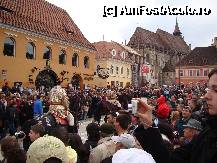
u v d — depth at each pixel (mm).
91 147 7273
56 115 7305
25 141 8156
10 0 37375
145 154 2732
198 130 6578
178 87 55250
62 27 44375
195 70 87938
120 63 67750
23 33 35188
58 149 3279
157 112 8648
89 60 47469
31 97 22719
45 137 3439
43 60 38156
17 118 20312
